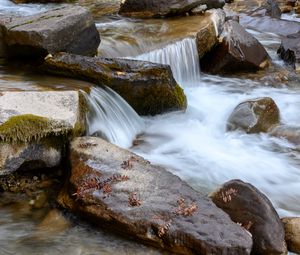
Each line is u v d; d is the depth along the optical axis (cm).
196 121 533
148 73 505
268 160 465
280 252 348
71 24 526
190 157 464
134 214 354
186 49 621
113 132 474
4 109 404
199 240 338
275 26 865
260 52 669
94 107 464
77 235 361
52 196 395
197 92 609
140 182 377
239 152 477
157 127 514
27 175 409
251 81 639
